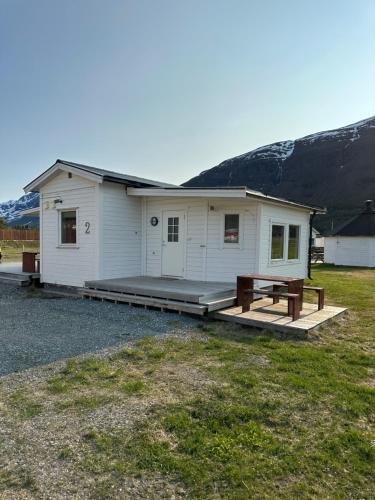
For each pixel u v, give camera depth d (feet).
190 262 30.81
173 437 8.50
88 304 26.40
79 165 32.27
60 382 11.85
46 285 34.58
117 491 6.64
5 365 13.51
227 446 8.07
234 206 29.12
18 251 95.61
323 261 84.02
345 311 23.25
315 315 20.94
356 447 8.12
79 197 31.04
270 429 8.94
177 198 31.42
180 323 20.47
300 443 8.28
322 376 12.46
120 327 19.51
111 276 30.66
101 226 29.53
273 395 10.82
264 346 16.17
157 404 10.20
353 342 17.16
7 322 20.74
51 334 18.01
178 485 6.83
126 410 9.86
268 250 30.32
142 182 34.24
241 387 11.42
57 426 9.01
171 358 14.38
